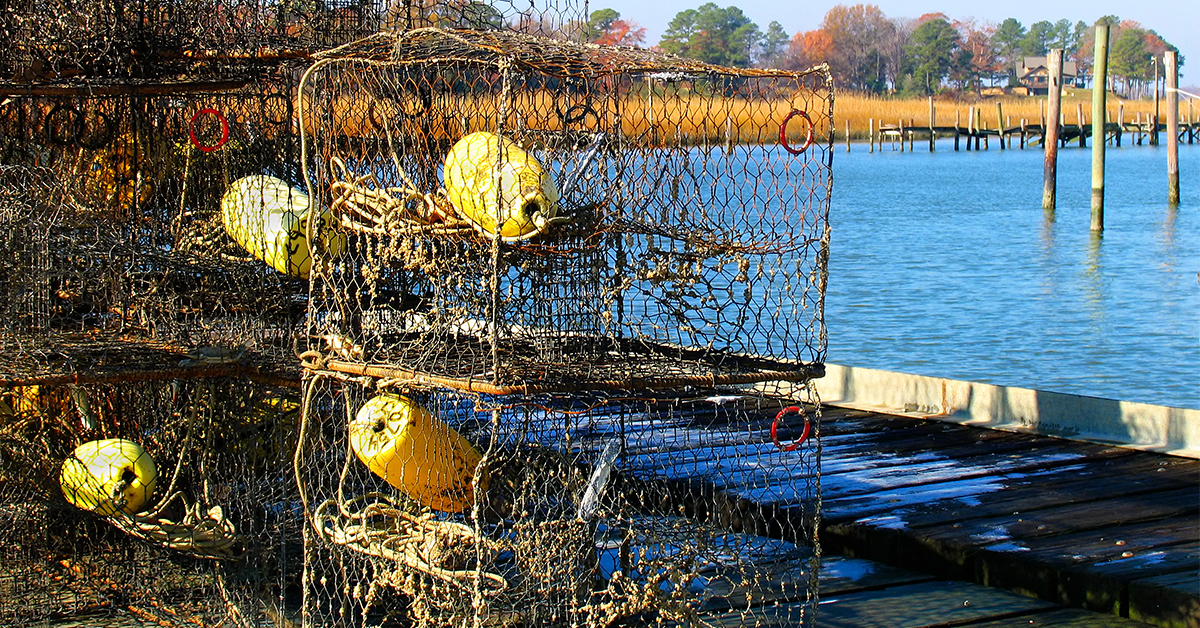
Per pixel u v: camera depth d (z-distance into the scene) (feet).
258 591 11.90
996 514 14.94
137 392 13.04
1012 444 18.51
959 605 12.80
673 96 12.26
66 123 13.07
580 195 10.85
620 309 10.99
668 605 10.69
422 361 10.19
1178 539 13.89
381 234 10.37
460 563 10.84
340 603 11.69
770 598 12.69
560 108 10.94
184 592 12.35
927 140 211.41
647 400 12.10
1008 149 184.03
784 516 14.85
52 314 12.39
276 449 13.06
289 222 12.37
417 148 10.62
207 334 12.67
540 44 10.01
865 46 332.39
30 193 11.82
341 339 10.59
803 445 18.24
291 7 13.35
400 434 10.96
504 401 12.92
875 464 17.37
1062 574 12.82
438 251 10.46
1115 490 15.97
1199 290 45.50
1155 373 32.45
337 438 12.57
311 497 11.96
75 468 11.71
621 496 11.76
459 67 9.98
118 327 12.64
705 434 17.98
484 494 11.34
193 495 12.63
